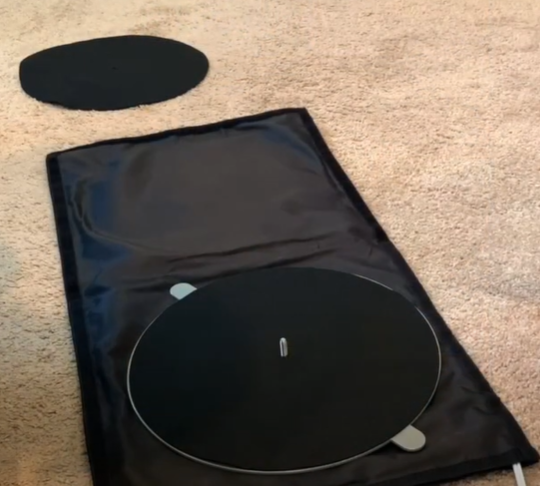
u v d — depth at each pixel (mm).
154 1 2301
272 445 1053
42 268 1415
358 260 1380
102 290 1341
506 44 2023
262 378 1136
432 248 1418
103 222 1496
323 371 1144
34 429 1129
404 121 1762
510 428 1082
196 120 1795
